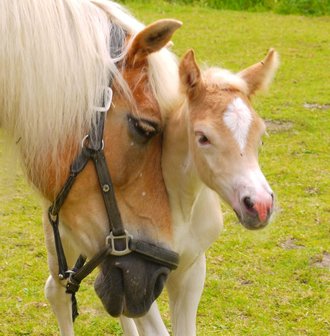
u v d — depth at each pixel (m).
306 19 17.39
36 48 3.79
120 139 3.84
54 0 3.91
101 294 4.00
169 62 4.03
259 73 4.01
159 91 3.92
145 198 3.97
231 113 3.76
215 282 6.58
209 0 18.47
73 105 3.81
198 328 5.91
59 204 3.93
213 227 4.50
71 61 3.82
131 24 4.08
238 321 6.02
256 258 7.02
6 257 7.07
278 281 6.63
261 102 11.54
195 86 3.90
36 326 5.97
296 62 13.84
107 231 3.91
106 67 3.85
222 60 13.79
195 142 3.86
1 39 3.77
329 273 6.75
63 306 5.32
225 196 3.73
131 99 3.83
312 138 10.20
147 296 3.97
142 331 4.38
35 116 3.80
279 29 16.27
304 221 7.78
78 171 3.83
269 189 3.65
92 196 3.88
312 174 9.02
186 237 4.38
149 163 4.02
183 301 4.62
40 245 7.34
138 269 3.93
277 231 7.51
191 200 4.26
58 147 3.84
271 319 6.06
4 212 7.95
